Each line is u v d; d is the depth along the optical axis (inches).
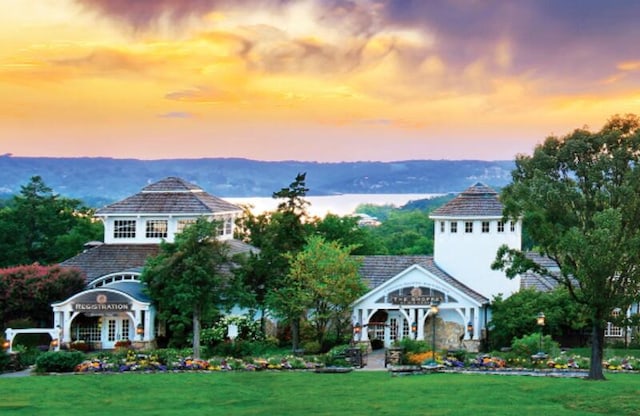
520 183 1747.0
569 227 1716.3
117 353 1953.7
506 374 1772.9
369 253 3828.7
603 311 1685.5
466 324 2402.8
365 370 1884.8
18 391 1537.9
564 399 1432.1
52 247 3575.3
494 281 2551.7
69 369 1817.2
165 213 2642.7
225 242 2222.0
